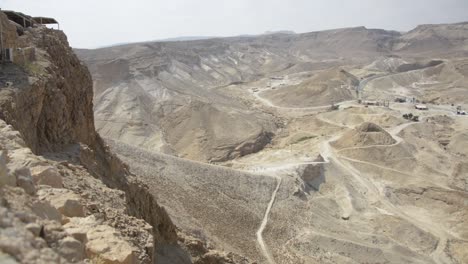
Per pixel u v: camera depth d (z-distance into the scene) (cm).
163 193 5403
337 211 7588
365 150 9925
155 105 15138
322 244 6022
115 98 14988
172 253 2856
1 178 878
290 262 5262
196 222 5066
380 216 7406
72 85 3225
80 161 2495
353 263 5741
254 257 5009
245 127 12362
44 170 1256
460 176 9431
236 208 6100
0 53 2444
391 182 8925
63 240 832
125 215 1734
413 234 6831
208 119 12794
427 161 9975
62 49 3372
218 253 3378
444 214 7750
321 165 8838
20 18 3312
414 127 12412
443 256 6375
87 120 3378
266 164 8888
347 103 16612
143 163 6038
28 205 878
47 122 2488
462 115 14338
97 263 938
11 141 1364
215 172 6781
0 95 1961
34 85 2281
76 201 1161
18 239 693
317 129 12838
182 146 12088
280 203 6869
